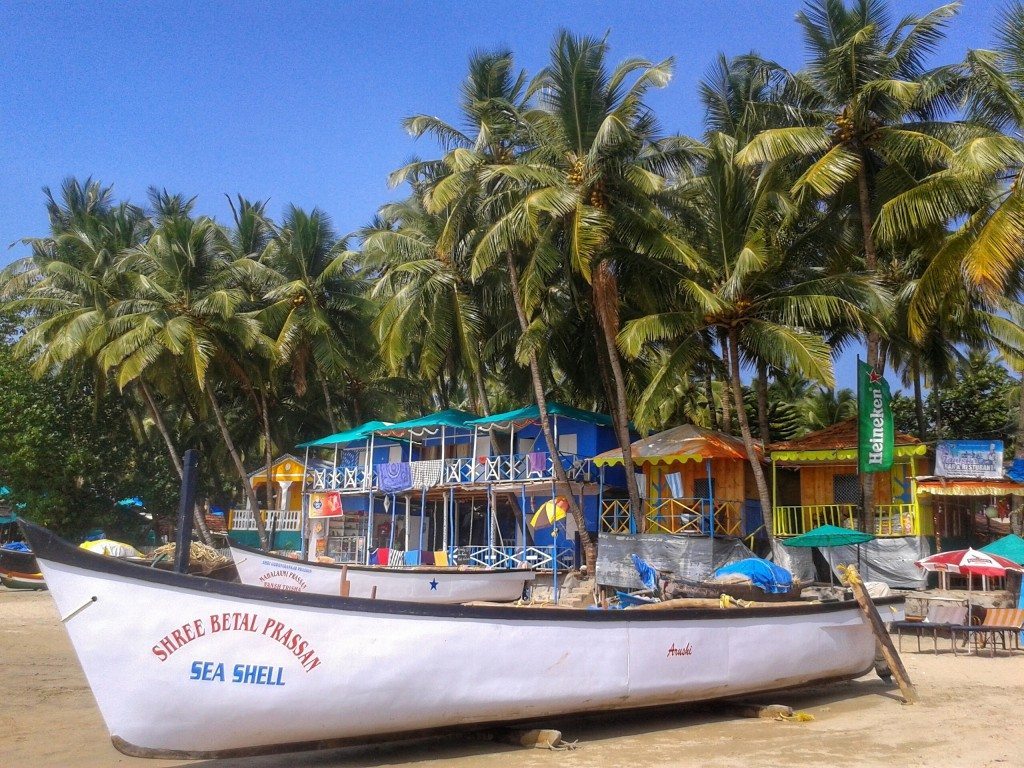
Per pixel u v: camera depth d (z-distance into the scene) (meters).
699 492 27.78
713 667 10.70
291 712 8.07
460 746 9.68
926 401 36.41
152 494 41.66
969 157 17.67
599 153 23.23
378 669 8.37
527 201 22.42
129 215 43.38
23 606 27.17
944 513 25.11
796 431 37.34
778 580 14.25
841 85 21.80
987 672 15.01
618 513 29.03
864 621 12.88
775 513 25.44
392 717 8.52
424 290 28.81
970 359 35.03
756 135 22.86
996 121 20.58
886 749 9.56
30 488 38.00
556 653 9.39
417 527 35.34
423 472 31.05
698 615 10.60
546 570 27.53
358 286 37.41
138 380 36.88
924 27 21.11
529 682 9.18
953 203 19.30
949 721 11.02
